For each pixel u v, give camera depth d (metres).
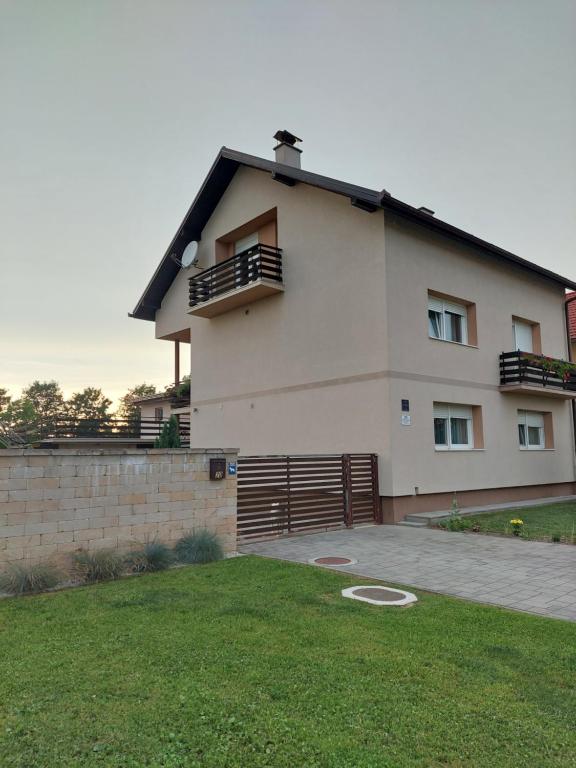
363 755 2.81
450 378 14.12
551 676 3.82
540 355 17.08
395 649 4.30
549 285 18.86
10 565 6.39
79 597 5.87
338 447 13.30
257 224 16.89
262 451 15.58
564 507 14.86
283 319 15.21
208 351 18.08
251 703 3.36
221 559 8.16
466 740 2.97
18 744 2.89
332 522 11.19
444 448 13.77
